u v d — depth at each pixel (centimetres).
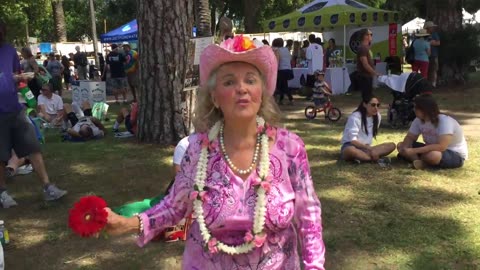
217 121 203
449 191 555
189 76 706
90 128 890
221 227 193
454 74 1602
